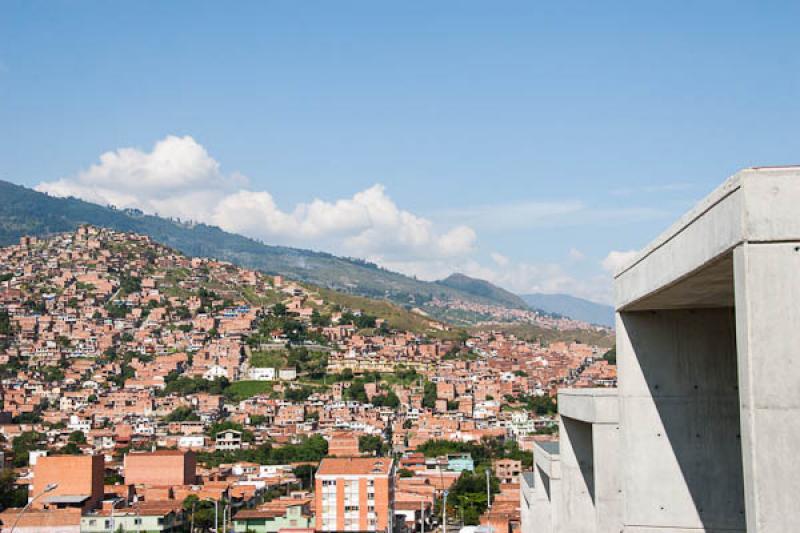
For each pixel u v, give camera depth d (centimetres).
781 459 1620
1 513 13188
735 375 2606
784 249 1655
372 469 12625
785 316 1642
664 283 2206
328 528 12500
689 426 2595
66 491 14538
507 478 18950
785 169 1669
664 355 2633
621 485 2886
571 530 3847
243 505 16375
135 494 16162
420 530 14588
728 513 2552
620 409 2698
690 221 1988
